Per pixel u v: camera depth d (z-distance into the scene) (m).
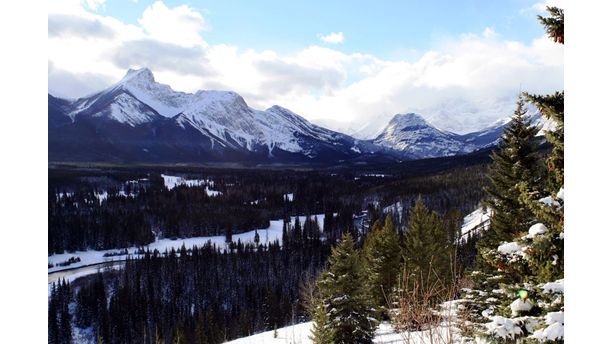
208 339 53.25
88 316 66.56
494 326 6.38
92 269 91.88
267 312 53.97
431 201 110.50
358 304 19.78
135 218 119.38
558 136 6.07
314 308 21.50
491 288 12.92
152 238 116.81
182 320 62.25
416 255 26.17
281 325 50.56
